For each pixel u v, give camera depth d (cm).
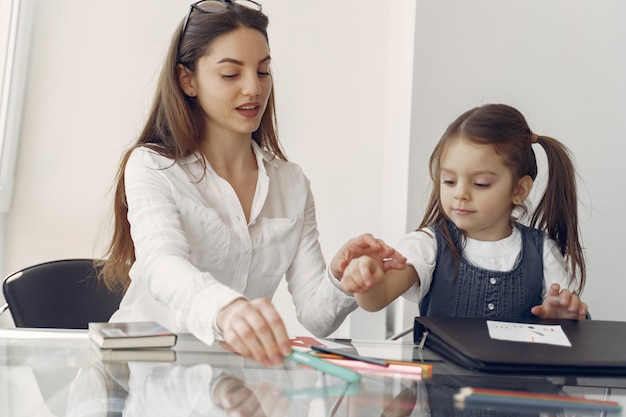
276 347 89
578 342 108
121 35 321
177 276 112
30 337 110
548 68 231
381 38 322
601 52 230
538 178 226
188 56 145
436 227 151
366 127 324
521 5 231
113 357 97
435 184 153
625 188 230
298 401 78
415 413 75
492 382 89
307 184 167
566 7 231
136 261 153
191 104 151
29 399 78
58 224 321
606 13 230
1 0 298
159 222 133
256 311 91
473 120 144
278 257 156
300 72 323
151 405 76
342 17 322
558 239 157
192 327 101
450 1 232
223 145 153
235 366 93
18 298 183
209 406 76
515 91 232
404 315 245
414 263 144
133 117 322
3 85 303
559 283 149
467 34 233
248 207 155
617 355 101
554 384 90
